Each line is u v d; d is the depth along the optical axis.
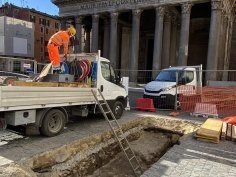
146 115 13.86
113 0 32.81
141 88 24.09
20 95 7.62
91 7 34.88
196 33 35.91
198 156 7.84
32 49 55.75
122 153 10.32
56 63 10.42
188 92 15.07
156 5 29.55
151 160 9.98
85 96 10.06
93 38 34.88
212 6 25.89
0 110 7.11
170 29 32.38
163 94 15.67
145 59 39.62
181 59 27.80
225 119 11.73
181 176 6.37
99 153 9.18
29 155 7.02
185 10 27.62
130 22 39.31
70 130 10.05
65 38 10.58
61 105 9.03
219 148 8.67
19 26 52.41
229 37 32.47
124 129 11.25
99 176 8.44
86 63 10.84
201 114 13.86
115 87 12.05
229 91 14.24
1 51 50.12
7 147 7.68
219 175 6.50
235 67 33.34
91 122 11.69
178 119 12.93
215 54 26.02
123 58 39.84
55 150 7.62
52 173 7.13
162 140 12.19
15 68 14.66
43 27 62.22
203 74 26.19
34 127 8.68
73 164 7.94
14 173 5.93
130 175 8.62
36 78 10.30
